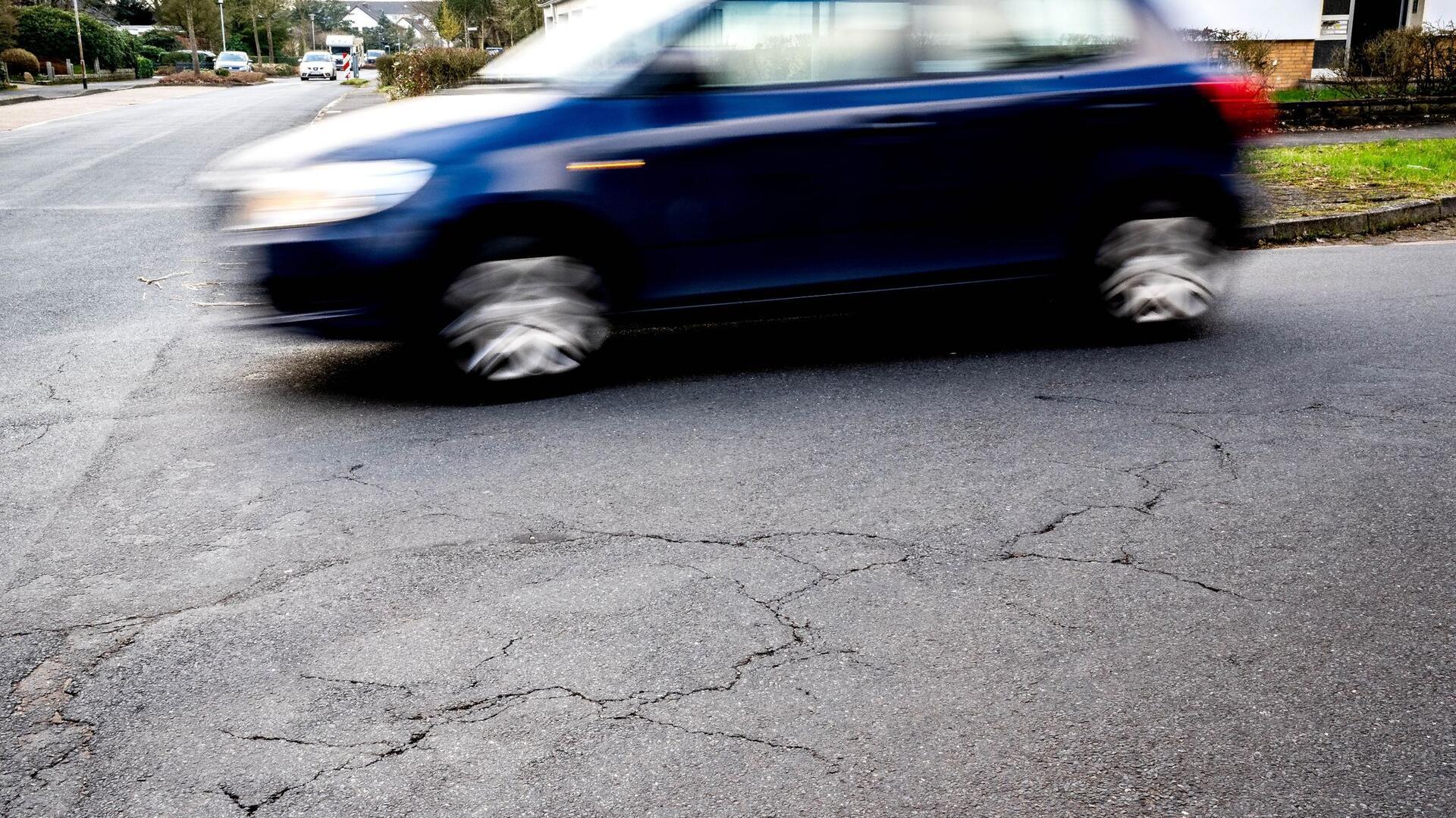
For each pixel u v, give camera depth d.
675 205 5.25
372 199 4.95
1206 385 5.37
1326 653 3.01
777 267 5.45
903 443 4.64
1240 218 6.10
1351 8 20.03
